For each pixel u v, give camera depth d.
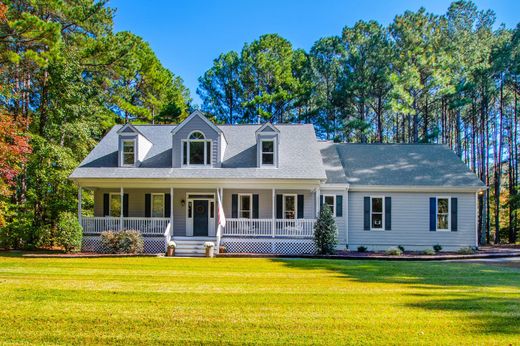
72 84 23.34
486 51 31.42
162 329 6.36
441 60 30.00
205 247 17.95
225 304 7.94
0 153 17.30
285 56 42.84
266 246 19.38
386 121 39.59
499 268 13.77
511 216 32.25
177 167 20.64
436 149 24.66
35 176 21.05
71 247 18.28
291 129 23.81
